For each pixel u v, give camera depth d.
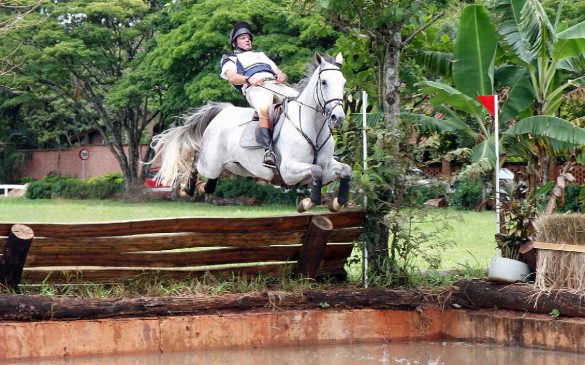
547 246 9.45
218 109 10.65
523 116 12.60
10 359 8.58
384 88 10.82
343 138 10.58
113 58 36.31
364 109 10.45
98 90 38.12
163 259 9.75
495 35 11.81
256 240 9.98
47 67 34.16
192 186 10.91
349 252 10.59
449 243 10.47
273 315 9.49
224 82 27.97
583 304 8.98
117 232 9.36
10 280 8.94
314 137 9.35
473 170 10.10
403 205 10.30
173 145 10.66
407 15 10.63
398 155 10.17
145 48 36.00
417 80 12.74
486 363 8.70
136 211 26.03
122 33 35.19
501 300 9.62
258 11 27.81
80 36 34.69
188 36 29.56
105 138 38.62
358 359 8.95
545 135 11.12
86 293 9.30
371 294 9.90
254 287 9.89
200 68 30.62
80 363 8.63
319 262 10.14
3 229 8.88
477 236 16.66
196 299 9.30
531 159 12.00
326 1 10.29
